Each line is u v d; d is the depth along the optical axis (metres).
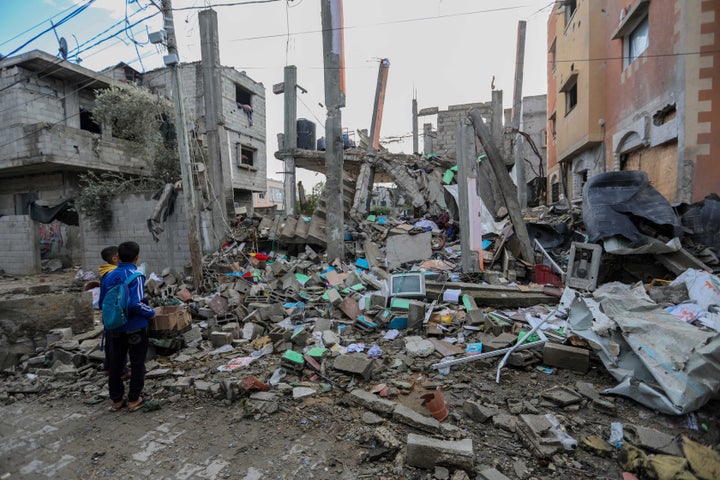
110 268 4.00
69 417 3.39
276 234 9.71
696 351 2.90
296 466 2.57
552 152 16.12
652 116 8.17
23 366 4.49
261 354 4.43
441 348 4.21
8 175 14.76
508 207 7.12
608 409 2.97
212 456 2.72
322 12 8.11
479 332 4.57
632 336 3.30
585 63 11.04
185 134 7.32
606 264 5.68
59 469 2.67
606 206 5.87
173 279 8.38
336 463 2.58
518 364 3.74
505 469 2.44
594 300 4.33
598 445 2.56
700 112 6.90
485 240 8.00
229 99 18.44
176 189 9.34
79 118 14.71
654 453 2.45
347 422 3.04
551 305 5.30
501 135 14.13
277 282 7.12
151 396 3.66
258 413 3.22
